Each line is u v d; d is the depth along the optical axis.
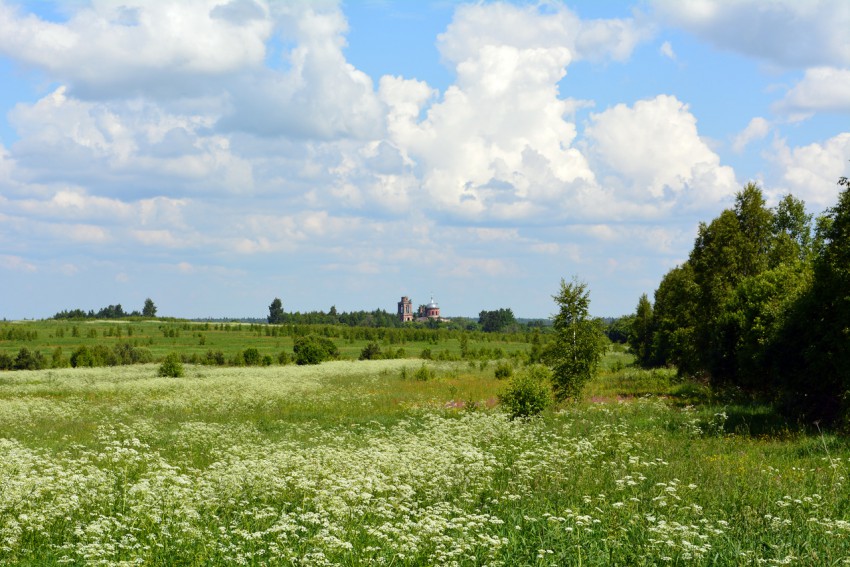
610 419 23.53
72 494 10.55
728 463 14.89
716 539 9.01
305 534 9.13
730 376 34.12
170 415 29.38
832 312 22.20
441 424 22.08
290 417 29.19
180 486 11.23
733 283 39.84
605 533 9.38
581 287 30.69
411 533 8.61
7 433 22.59
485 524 9.98
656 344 57.88
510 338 126.19
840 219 21.91
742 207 42.06
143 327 134.38
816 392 23.14
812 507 10.92
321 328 128.25
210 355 73.31
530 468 13.54
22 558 8.43
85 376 51.06
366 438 21.19
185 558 8.20
